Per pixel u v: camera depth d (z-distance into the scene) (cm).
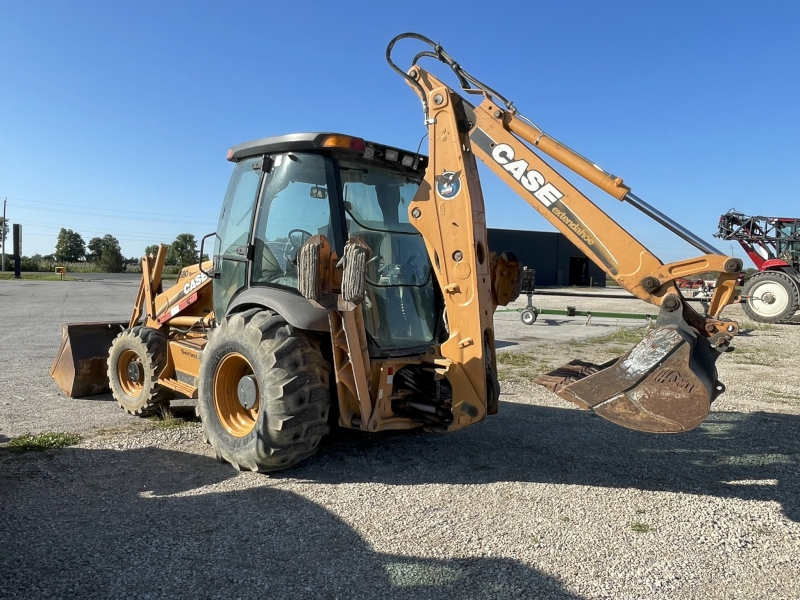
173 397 579
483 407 401
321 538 325
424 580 285
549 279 4656
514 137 402
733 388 775
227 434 435
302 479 414
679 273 355
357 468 439
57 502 367
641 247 363
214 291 515
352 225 430
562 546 322
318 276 377
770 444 518
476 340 399
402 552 311
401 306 458
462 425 408
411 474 429
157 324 616
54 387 715
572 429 560
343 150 423
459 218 402
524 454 480
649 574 295
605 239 372
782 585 287
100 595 266
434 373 426
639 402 340
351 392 407
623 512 369
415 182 491
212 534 327
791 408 660
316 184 429
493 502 380
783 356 1059
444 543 322
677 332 334
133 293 2534
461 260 403
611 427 569
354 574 289
